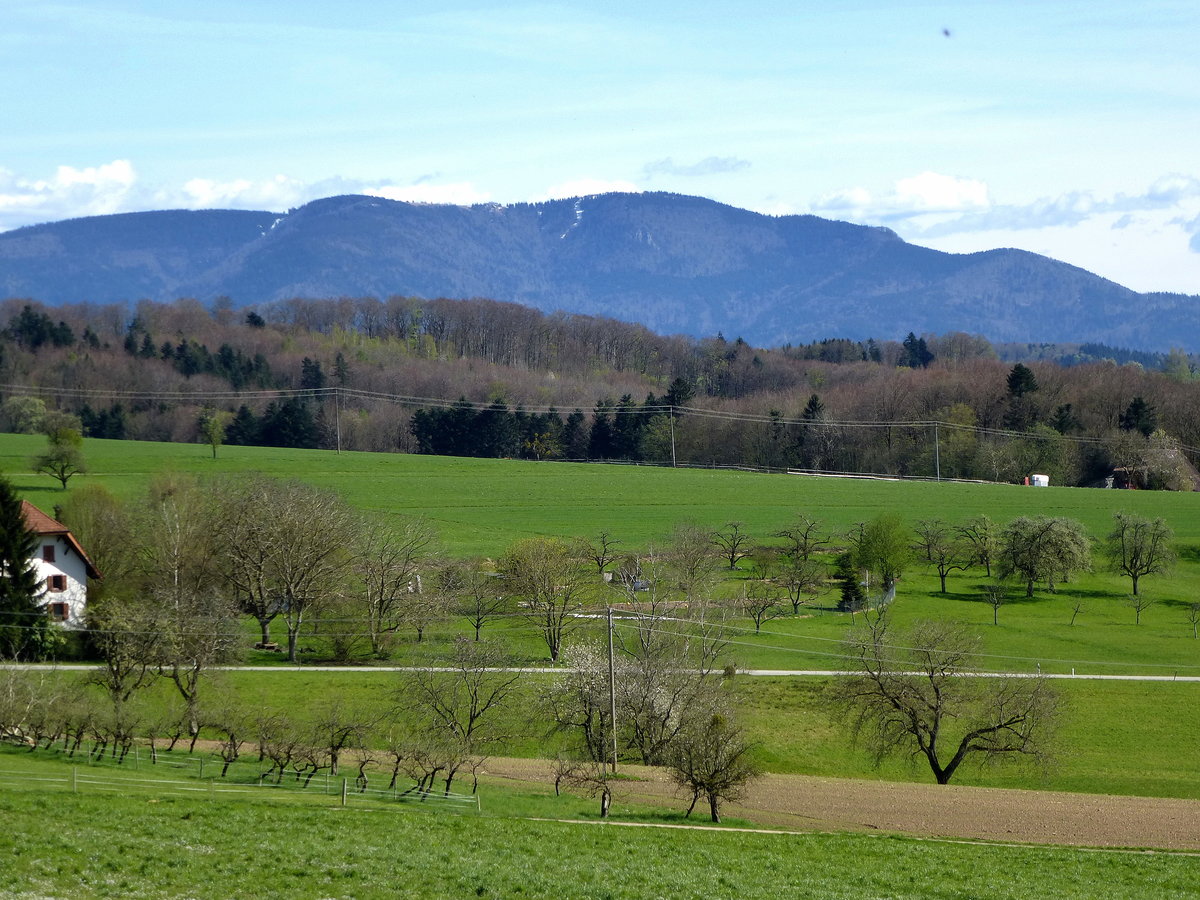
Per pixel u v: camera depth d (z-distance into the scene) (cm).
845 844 4097
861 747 6938
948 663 6756
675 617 8481
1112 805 5228
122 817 3531
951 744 7144
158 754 5450
